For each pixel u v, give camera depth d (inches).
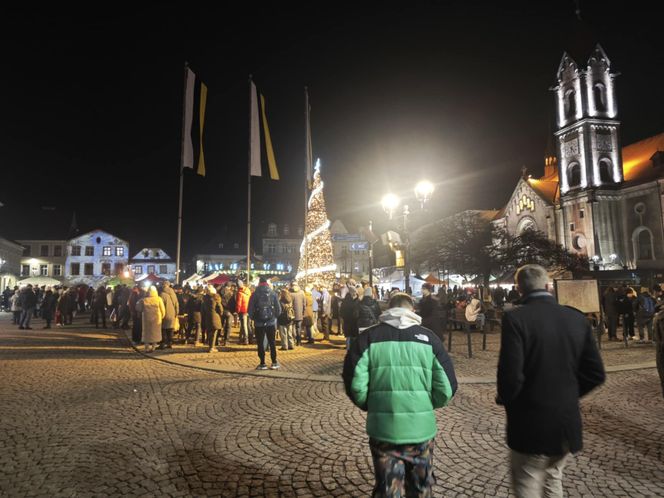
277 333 711.1
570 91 2233.0
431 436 125.7
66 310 930.1
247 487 180.5
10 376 392.5
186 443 228.4
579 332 125.5
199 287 767.1
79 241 2861.7
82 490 177.5
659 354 244.5
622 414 274.1
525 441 120.3
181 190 785.6
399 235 735.7
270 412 282.2
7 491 176.2
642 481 183.0
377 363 128.0
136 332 618.2
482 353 538.0
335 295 745.6
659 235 1905.8
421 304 422.9
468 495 173.2
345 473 193.3
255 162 818.2
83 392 334.6
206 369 426.6
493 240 1932.8
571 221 2183.8
